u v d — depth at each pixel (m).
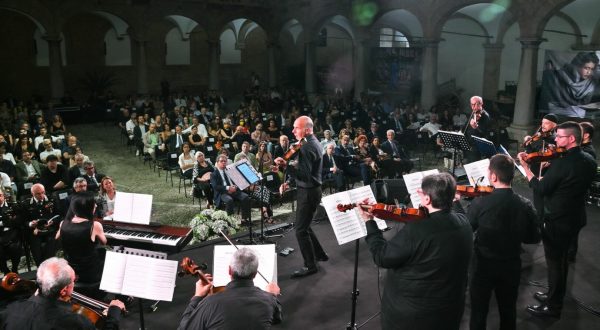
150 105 20.48
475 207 4.07
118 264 3.98
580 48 19.53
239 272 3.02
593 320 5.09
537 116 19.38
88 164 8.99
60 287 3.13
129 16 22.20
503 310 4.23
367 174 10.83
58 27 20.58
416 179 5.27
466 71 24.02
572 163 4.69
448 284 3.20
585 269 6.25
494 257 4.03
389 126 15.74
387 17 25.12
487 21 21.92
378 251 3.38
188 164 11.36
